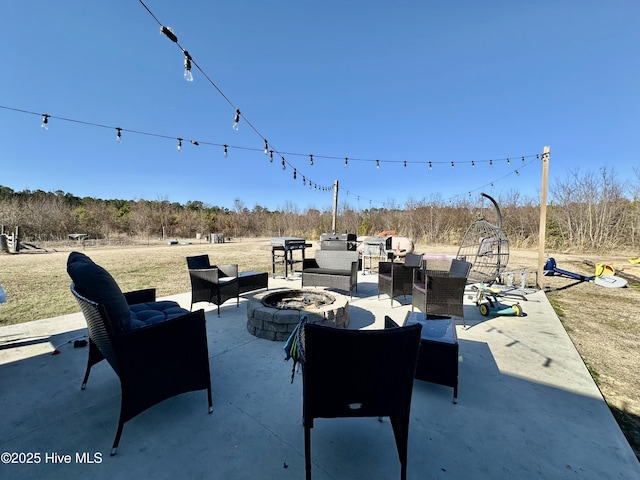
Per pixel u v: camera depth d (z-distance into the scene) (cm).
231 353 283
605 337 352
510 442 169
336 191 1110
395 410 141
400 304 473
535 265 1001
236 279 440
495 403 209
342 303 346
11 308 433
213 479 141
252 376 241
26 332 329
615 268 908
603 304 510
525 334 349
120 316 185
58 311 417
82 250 1416
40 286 589
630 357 297
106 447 161
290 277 716
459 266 452
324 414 138
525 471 148
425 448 164
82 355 274
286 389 223
